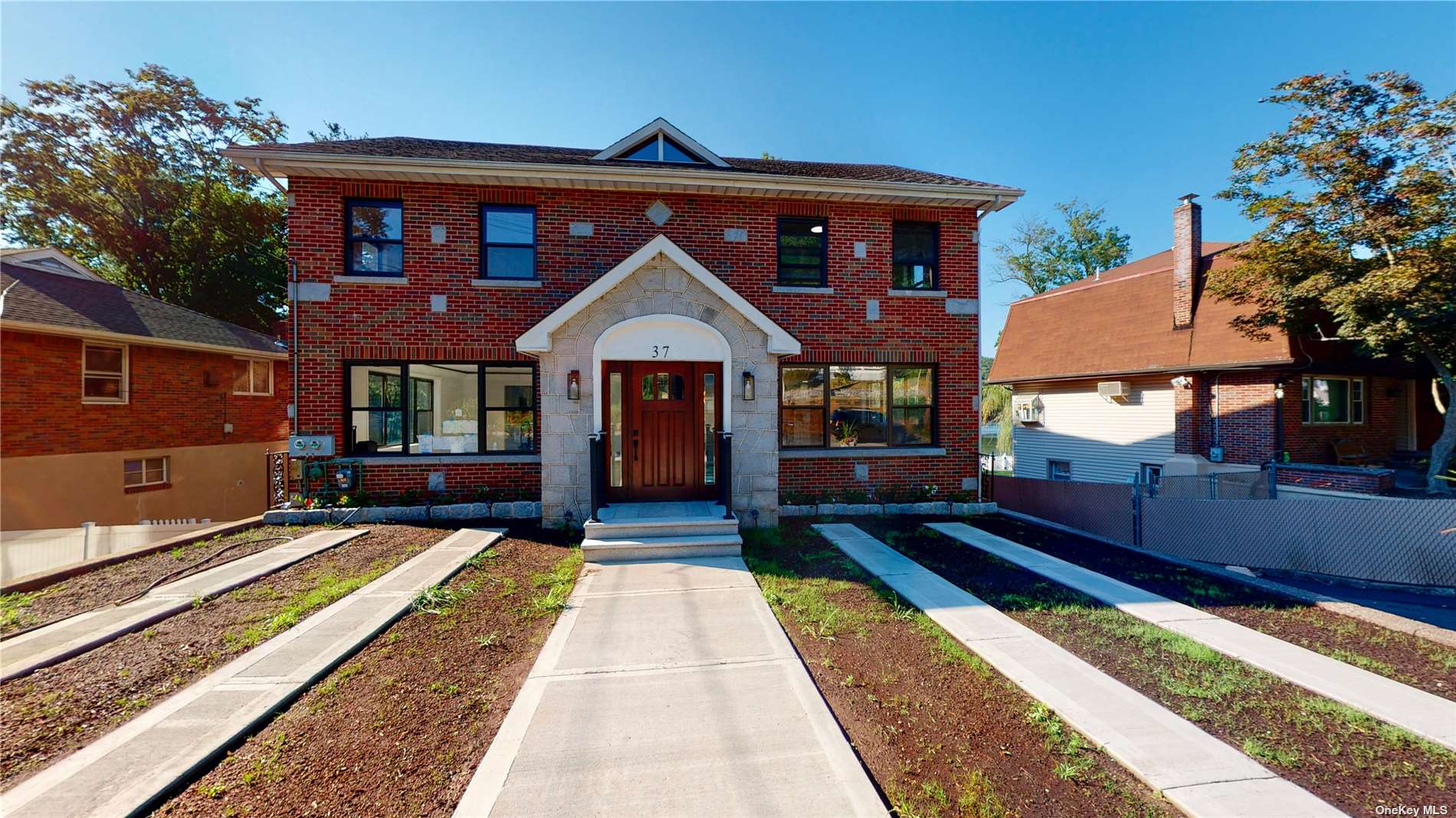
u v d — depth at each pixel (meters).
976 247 10.84
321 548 7.16
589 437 8.12
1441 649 4.55
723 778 2.88
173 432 14.30
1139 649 4.50
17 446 11.33
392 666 4.14
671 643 4.54
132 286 23.22
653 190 9.89
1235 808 2.66
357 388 9.46
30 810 2.56
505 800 2.70
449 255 9.48
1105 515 11.23
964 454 10.76
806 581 6.14
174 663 4.10
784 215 10.37
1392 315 9.62
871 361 10.48
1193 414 13.86
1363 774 2.95
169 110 23.05
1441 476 10.53
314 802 2.71
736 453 8.37
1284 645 4.59
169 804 2.68
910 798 2.78
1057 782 2.90
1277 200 10.97
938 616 5.16
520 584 5.94
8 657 4.05
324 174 9.12
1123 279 16.86
